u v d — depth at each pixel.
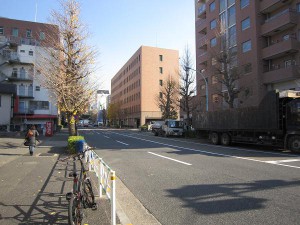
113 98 116.88
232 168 10.12
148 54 71.38
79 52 17.95
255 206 5.61
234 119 19.48
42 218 4.92
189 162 11.71
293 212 5.22
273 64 30.25
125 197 6.55
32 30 48.03
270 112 16.38
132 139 28.09
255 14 31.03
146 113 70.38
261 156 13.62
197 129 24.39
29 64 43.00
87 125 102.06
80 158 5.06
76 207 4.21
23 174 9.11
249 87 31.31
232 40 32.97
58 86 17.25
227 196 6.40
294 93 15.60
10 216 5.03
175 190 7.07
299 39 26.92
